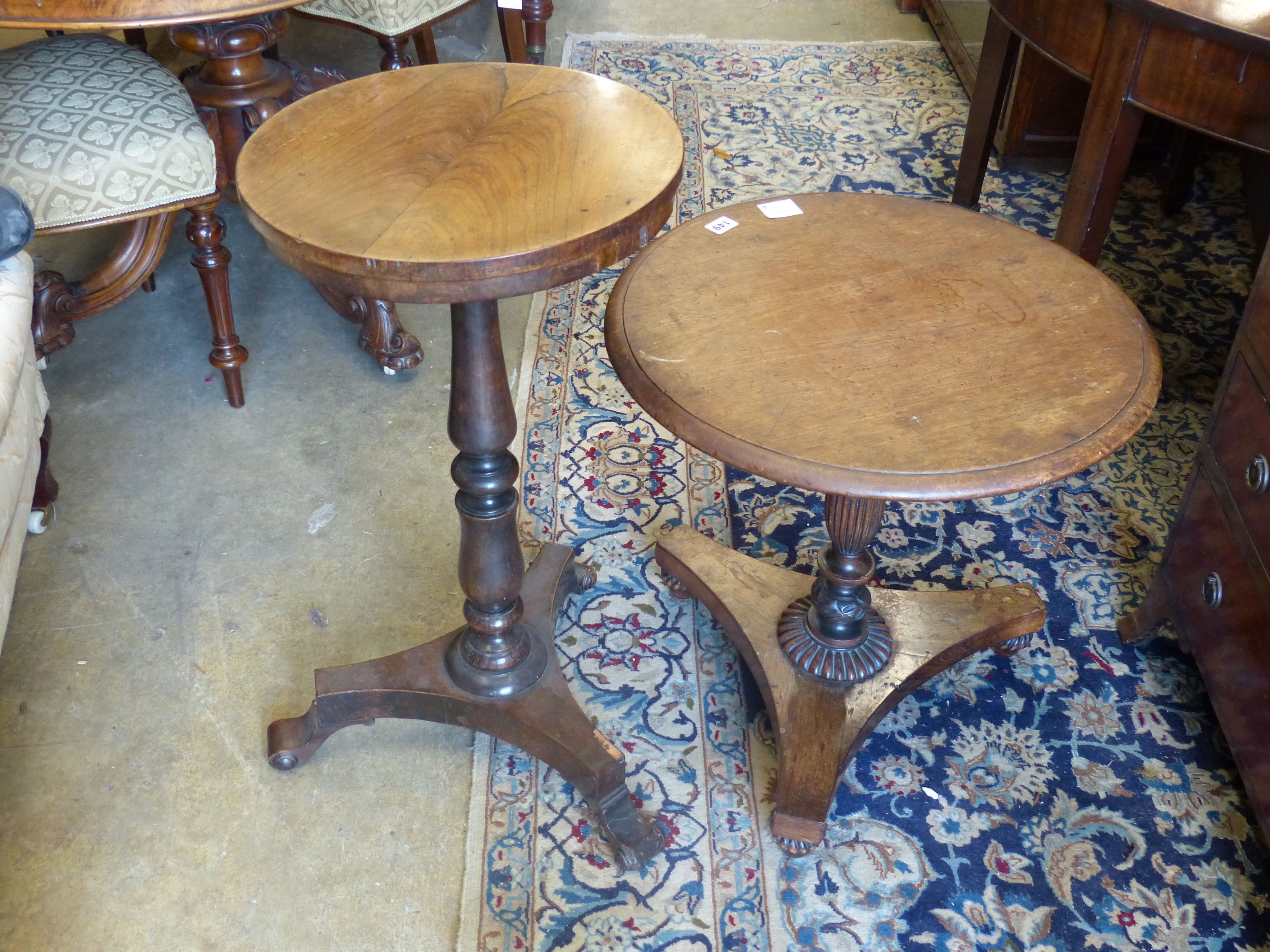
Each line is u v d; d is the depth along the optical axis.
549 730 1.33
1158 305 2.27
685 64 3.19
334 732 1.42
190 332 2.23
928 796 1.40
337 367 2.14
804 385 1.06
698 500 1.84
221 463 1.91
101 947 1.25
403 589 1.68
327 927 1.27
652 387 1.07
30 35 3.20
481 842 1.35
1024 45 2.54
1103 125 1.70
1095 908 1.28
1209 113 1.51
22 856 1.33
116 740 1.46
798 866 1.32
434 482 1.88
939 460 0.98
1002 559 1.74
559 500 1.83
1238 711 1.31
